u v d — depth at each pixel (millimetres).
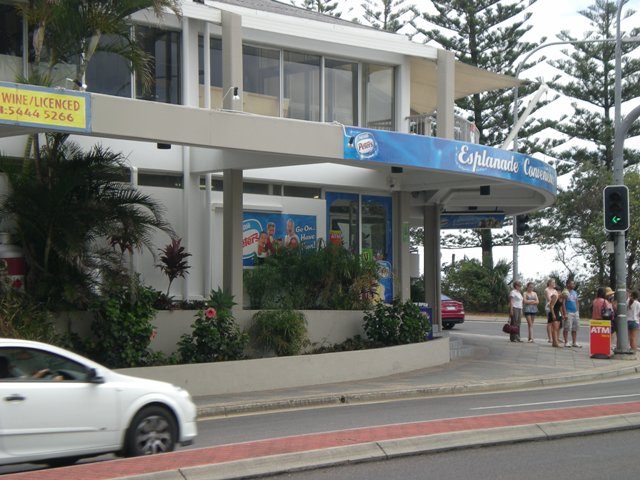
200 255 20172
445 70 22656
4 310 14477
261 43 21312
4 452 8383
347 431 10766
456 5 46781
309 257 20594
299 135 16562
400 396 16547
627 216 22438
